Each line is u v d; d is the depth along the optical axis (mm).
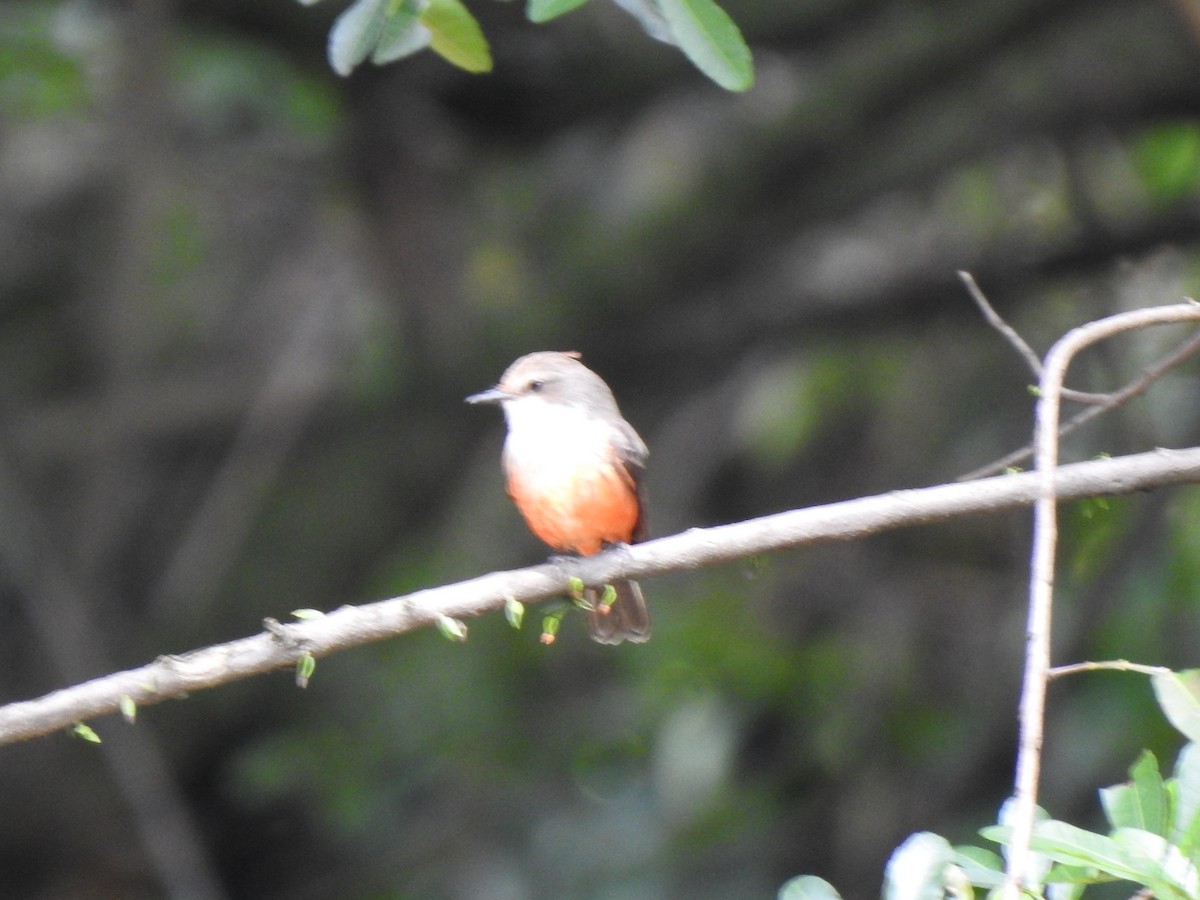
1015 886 4312
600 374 14305
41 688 15289
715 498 15133
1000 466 5973
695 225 13773
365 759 14094
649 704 13695
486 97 12859
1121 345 13719
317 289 16141
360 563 15000
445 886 13656
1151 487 5590
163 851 13656
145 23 12727
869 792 13102
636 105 13180
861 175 13617
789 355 14719
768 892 13102
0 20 12805
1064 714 12305
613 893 13242
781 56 13180
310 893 14898
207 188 15805
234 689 14812
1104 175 14609
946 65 12664
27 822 14312
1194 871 4590
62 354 16812
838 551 14359
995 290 13539
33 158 17141
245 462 15289
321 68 12641
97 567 15461
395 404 14719
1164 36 12484
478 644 14359
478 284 14641
